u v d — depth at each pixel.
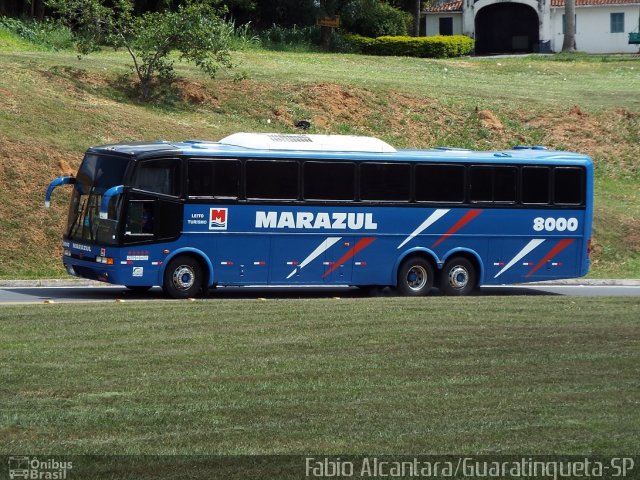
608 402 22.75
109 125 62.84
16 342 28.45
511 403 22.61
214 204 43.84
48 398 22.28
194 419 20.94
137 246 42.62
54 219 52.72
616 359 27.53
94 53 83.81
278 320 33.75
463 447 19.33
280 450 19.02
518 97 86.25
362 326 32.75
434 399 22.91
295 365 26.31
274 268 44.88
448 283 47.94
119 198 42.53
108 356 26.83
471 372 25.73
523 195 48.97
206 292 44.25
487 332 31.92
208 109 72.75
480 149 76.88
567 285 55.28
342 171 45.88
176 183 43.34
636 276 58.78
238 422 20.81
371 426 20.66
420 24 130.62
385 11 117.50
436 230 47.44
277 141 45.28
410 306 38.28
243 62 87.62
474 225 48.06
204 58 73.06
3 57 70.38
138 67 73.12
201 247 43.69
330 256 45.78
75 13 73.19
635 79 101.44
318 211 45.47
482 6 127.56
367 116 77.44
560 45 127.12
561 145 79.12
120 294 44.41
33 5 98.69
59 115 61.62
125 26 73.06
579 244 50.00
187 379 24.42
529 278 49.22
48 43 87.38
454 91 85.62
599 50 126.25
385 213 46.56
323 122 75.00
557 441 19.75
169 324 32.38
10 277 48.56
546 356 27.91
